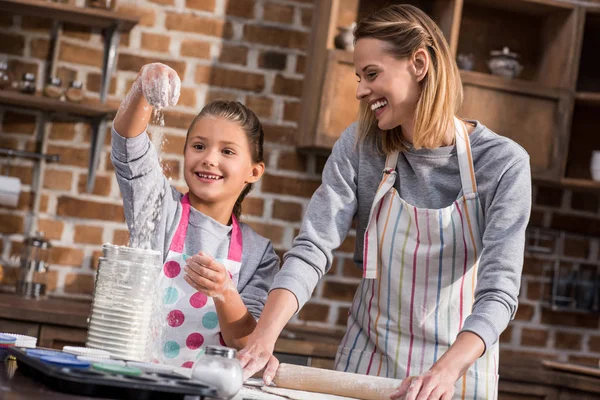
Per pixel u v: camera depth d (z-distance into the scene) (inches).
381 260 69.3
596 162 125.3
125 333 53.0
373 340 70.6
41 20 119.0
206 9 124.1
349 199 69.4
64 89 119.1
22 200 118.3
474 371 66.5
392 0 128.1
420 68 65.0
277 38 126.3
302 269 63.4
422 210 67.2
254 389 55.2
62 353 49.1
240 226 74.5
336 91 117.7
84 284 119.4
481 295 60.3
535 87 122.8
